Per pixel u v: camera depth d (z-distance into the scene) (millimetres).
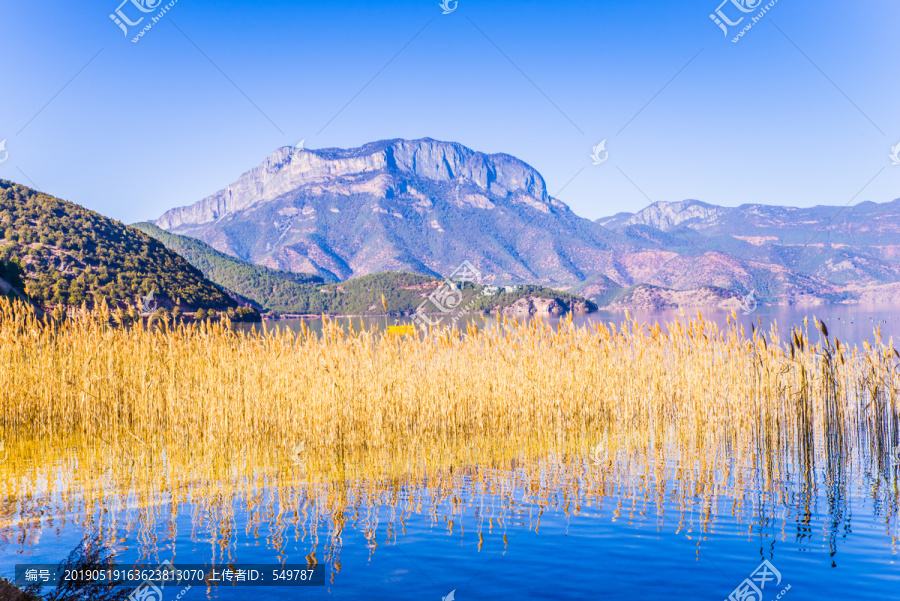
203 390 17656
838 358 17641
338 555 9547
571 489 13039
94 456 15844
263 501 12258
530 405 19547
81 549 9633
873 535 10328
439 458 15945
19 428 18562
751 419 18578
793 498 12336
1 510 11578
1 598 7770
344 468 14938
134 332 20234
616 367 21031
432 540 10180
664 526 10805
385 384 18516
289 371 18359
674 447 16984
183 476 14086
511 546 9891
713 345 19922
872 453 15938
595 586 8523
